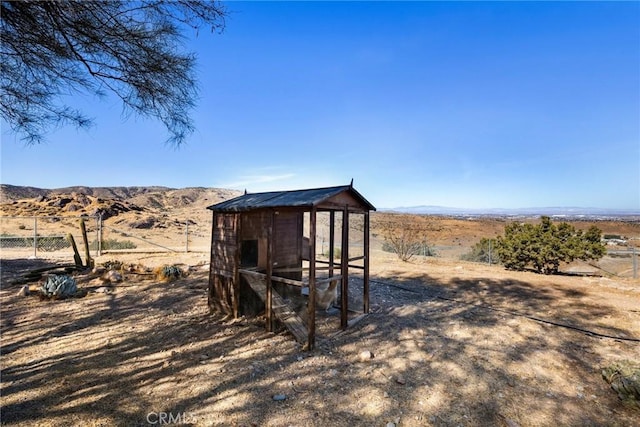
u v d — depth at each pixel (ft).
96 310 19.58
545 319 18.35
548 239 32.14
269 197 18.15
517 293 24.45
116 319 17.97
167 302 21.39
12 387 10.68
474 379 11.60
